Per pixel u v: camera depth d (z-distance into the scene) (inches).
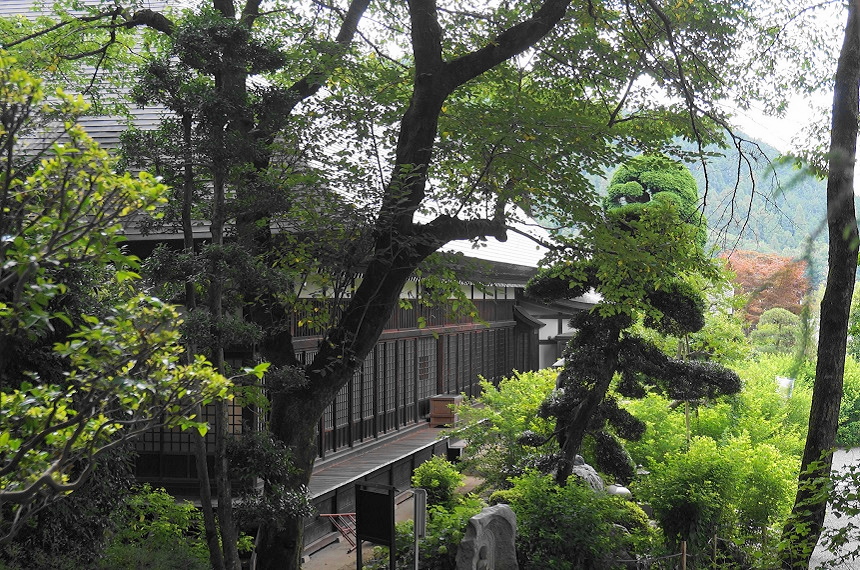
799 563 322.0
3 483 175.5
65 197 151.1
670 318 543.8
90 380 164.9
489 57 391.2
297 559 391.2
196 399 177.3
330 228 382.3
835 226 358.6
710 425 772.6
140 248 506.3
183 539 397.4
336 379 398.3
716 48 480.1
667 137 491.8
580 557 444.5
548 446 628.7
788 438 714.8
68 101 154.5
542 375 744.3
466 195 414.6
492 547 420.8
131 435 175.0
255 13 440.5
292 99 354.3
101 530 362.9
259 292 339.3
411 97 418.3
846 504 314.0
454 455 815.7
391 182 372.5
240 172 340.5
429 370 860.0
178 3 575.8
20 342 307.0
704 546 496.4
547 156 392.2
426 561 423.5
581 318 561.0
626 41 475.5
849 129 358.3
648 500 507.5
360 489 392.5
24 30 488.4
